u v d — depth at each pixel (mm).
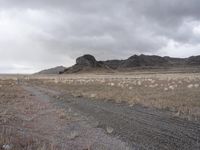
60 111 17234
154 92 27828
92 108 18750
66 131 11508
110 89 36000
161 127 12031
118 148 8812
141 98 22953
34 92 34969
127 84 45062
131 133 10953
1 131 10688
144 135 10594
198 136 10258
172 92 26641
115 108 18484
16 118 14500
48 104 21422
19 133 10539
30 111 17438
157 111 16594
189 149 8711
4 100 23469
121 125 12602
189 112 15336
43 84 58781
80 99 25359
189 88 30719
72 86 46750
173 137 10211
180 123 12789
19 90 37125
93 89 37688
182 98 21125
